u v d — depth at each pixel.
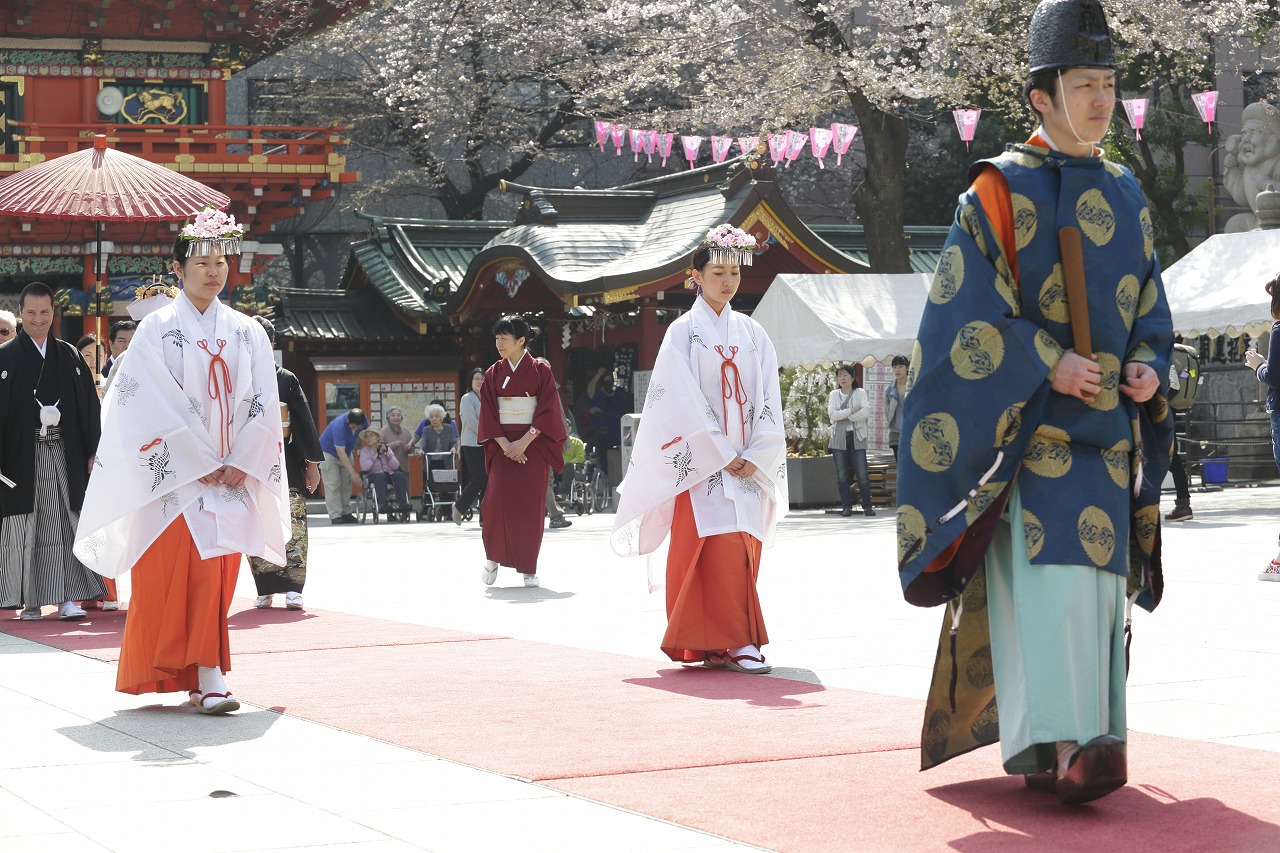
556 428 10.19
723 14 21.47
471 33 29.97
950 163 31.19
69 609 8.81
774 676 6.23
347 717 5.50
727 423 6.78
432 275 24.73
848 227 27.23
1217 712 5.12
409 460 23.11
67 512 8.80
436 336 25.12
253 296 23.88
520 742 4.98
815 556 11.73
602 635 7.66
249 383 6.14
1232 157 24.41
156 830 3.89
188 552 5.79
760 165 20.81
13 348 8.77
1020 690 3.88
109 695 6.15
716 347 6.83
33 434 8.72
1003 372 3.87
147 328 6.04
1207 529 13.16
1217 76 30.12
